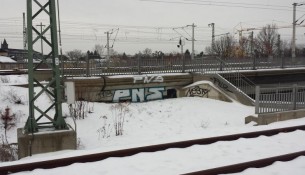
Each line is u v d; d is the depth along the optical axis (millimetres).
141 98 23594
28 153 11281
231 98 22922
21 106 17484
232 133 12281
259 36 93000
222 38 89062
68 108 18219
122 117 18625
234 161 8750
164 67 24703
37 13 11633
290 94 16516
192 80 25359
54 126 12180
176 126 17609
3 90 18797
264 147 10133
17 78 25078
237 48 84750
